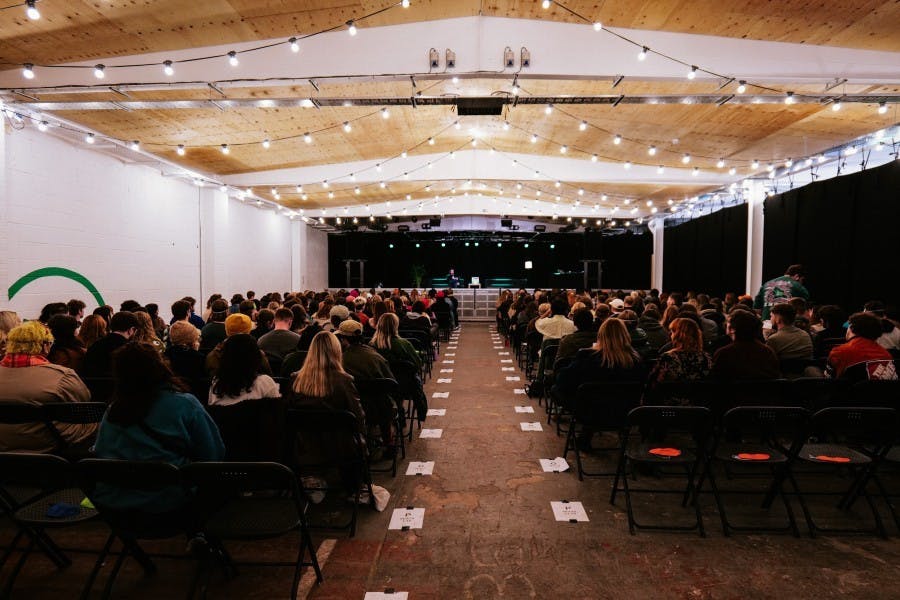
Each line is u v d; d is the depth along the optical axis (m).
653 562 2.96
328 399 3.44
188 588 2.76
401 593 2.68
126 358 2.50
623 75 6.71
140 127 8.57
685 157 11.04
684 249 17.53
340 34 6.71
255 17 6.09
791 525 3.30
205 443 2.60
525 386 7.68
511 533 3.29
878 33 6.05
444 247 28.33
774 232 11.32
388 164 13.15
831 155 9.65
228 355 3.09
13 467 2.41
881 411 3.15
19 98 6.77
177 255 11.58
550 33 6.79
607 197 17.53
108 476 2.36
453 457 4.68
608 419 4.04
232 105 7.02
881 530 3.25
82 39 6.05
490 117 10.16
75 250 8.48
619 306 8.23
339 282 24.34
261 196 15.16
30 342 3.27
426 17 6.68
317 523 3.44
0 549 2.95
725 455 3.38
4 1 5.16
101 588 2.77
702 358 4.05
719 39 6.58
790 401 3.90
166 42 6.36
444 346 12.38
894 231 7.88
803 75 6.52
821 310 5.46
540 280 28.25
